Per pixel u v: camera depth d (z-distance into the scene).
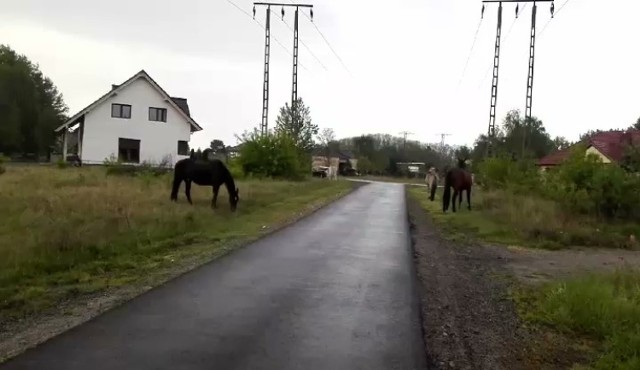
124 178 28.94
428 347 6.35
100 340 6.11
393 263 11.37
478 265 12.42
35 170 35.50
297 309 7.57
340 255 12.01
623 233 17.53
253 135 45.38
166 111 53.41
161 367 5.38
